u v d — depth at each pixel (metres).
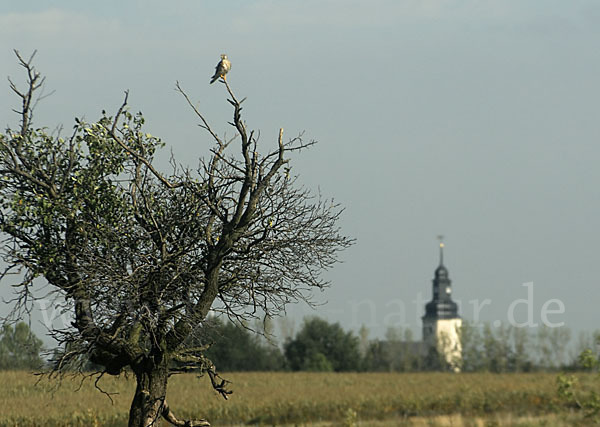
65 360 68.44
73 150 67.62
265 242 70.12
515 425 139.75
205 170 69.94
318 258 71.31
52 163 68.19
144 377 70.25
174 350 70.38
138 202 69.25
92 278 63.91
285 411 188.88
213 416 181.00
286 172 69.88
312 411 188.62
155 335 68.38
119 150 70.75
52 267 67.31
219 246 68.44
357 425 152.50
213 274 69.00
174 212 68.94
